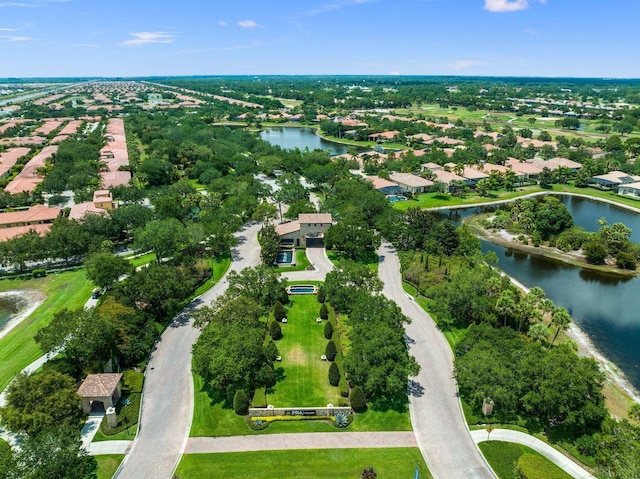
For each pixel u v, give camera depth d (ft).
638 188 580.71
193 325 249.34
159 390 218.79
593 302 323.16
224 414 203.21
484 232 468.75
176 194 503.61
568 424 186.70
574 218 513.86
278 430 194.08
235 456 179.93
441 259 343.46
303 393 217.77
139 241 344.28
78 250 361.30
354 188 498.28
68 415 193.36
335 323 281.54
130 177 606.14
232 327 228.02
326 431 193.98
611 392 227.61
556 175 654.94
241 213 467.52
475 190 622.13
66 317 223.51
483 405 201.87
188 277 318.04
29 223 424.05
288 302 305.53
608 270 375.66
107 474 170.30
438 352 251.60
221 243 378.12
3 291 325.01
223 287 329.72
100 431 191.52
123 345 231.91
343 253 392.47
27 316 289.12
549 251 416.67
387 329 220.23
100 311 244.83
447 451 183.11
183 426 196.13
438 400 213.25
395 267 365.81
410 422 199.21
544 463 168.14
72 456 157.99
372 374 202.49
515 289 293.43
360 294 269.23
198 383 224.33
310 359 245.24
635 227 483.10
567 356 200.75
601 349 267.18
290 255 387.55
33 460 153.07
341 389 216.13
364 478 168.55
